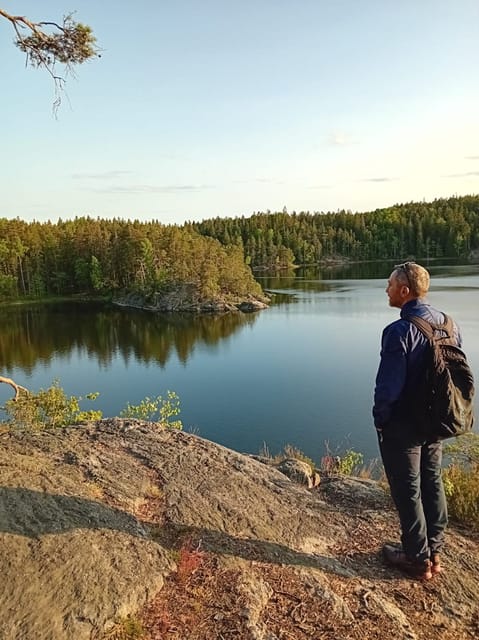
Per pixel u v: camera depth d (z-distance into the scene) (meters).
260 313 57.22
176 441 4.88
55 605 2.51
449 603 2.82
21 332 49.56
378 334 38.00
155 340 43.75
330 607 2.70
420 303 2.97
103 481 3.83
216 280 69.00
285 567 3.06
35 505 3.24
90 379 31.23
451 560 3.23
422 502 3.09
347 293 68.56
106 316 61.47
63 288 88.00
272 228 153.00
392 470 2.97
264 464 4.68
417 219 142.25
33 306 73.56
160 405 23.98
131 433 5.00
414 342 2.83
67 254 89.06
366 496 4.18
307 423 19.66
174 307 66.94
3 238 83.31
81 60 5.05
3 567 2.67
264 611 2.65
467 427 2.88
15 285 83.00
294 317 50.06
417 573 3.01
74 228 100.31
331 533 3.54
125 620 2.52
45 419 8.77
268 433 18.91
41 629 2.37
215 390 25.84
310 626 2.56
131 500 3.62
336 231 154.38
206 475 4.16
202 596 2.73
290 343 37.12
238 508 3.69
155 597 2.72
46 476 3.69
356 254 145.50
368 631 2.54
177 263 75.00
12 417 7.82
